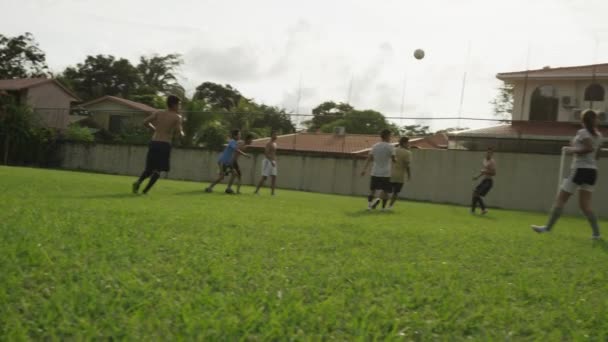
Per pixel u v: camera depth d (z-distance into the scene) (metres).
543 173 22.31
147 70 68.06
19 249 3.36
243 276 3.24
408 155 13.62
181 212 6.75
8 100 35.06
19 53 54.44
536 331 2.54
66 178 14.98
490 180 14.70
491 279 3.68
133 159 31.16
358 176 25.77
